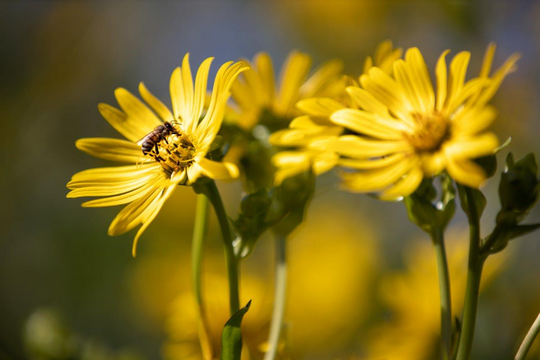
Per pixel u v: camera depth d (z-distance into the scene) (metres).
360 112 0.57
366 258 0.92
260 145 0.64
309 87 0.68
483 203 0.56
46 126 1.35
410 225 1.09
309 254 0.93
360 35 1.30
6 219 1.26
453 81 0.57
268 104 0.67
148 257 1.09
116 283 1.15
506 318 0.73
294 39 1.38
